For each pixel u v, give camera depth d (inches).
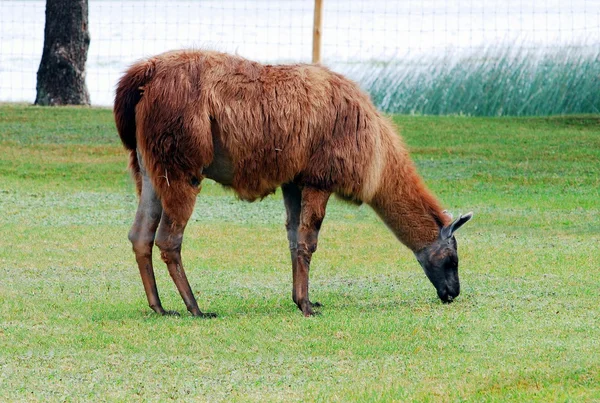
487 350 480.1
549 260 708.0
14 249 738.2
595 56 1433.3
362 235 813.2
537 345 485.7
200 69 545.6
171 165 540.4
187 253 741.3
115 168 1125.7
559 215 888.9
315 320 545.0
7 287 620.7
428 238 601.3
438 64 1493.6
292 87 561.3
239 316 558.6
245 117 549.0
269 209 932.0
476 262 706.2
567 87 1398.9
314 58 1096.2
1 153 1173.1
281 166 561.6
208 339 503.2
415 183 603.5
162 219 552.7
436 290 625.6
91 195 989.2
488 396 404.8
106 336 505.7
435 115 1397.6
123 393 416.5
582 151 1159.0
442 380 430.9
